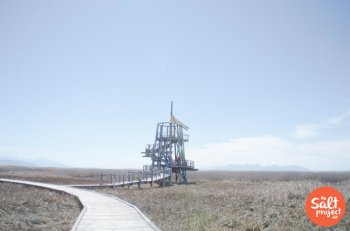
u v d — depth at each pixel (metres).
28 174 75.06
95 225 16.66
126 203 24.53
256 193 31.12
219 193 32.44
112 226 16.44
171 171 53.88
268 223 19.09
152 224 16.73
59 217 20.02
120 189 40.72
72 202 27.08
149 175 49.50
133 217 18.83
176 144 59.09
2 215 18.94
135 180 45.72
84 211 20.64
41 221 18.50
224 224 18.56
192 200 28.00
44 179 56.34
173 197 30.56
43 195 29.17
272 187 35.72
